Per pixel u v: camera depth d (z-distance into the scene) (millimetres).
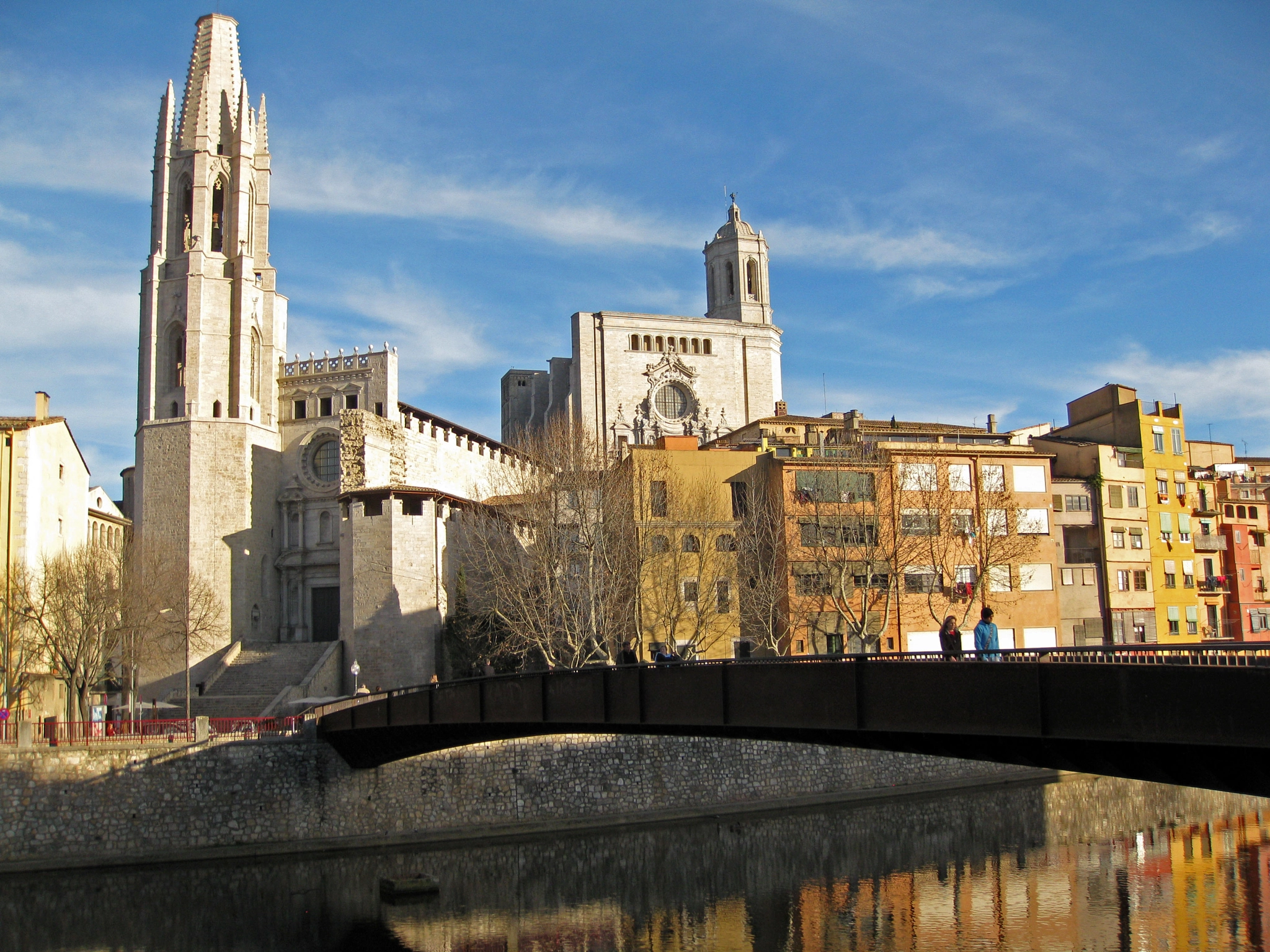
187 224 91688
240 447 86938
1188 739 19031
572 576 61062
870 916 40000
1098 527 79250
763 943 37531
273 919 41125
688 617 64188
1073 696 20922
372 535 74750
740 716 28562
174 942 38625
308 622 88812
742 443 83812
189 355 87938
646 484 67125
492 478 101375
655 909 41531
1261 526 91000
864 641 58250
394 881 43688
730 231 134875
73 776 48188
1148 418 83875
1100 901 40781
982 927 38250
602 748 54875
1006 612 72250
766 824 54812
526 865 48031
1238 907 39312
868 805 58906
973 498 72125
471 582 77688
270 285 93125
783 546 65438
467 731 41406
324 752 51062
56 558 64625
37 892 44844
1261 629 88375
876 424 86938
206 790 49438
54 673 64750
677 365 124625
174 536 84750
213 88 94375
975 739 24031
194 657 79062
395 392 90812
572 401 123500
